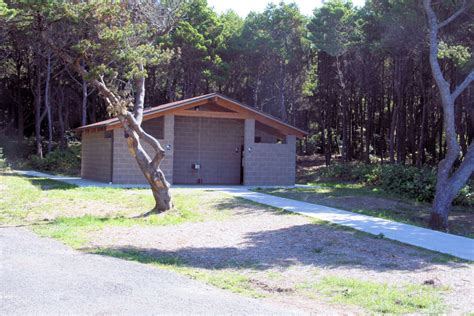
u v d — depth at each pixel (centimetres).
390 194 2089
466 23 1992
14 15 1224
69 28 1301
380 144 3778
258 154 2359
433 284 698
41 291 598
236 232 1120
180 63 3703
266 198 1722
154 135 2386
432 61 1541
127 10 1403
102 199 1606
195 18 3756
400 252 929
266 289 667
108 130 2139
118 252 869
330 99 3772
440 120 3133
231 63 3950
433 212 1460
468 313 565
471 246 1011
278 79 3906
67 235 1021
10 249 862
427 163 3188
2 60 3925
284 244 992
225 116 2289
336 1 3306
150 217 1271
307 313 557
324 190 2152
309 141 4397
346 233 1108
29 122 4506
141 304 557
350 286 683
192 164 2466
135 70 1352
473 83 2159
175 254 884
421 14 2048
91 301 563
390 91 3456
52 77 3844
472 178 2241
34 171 3253
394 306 593
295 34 3803
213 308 555
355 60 3256
